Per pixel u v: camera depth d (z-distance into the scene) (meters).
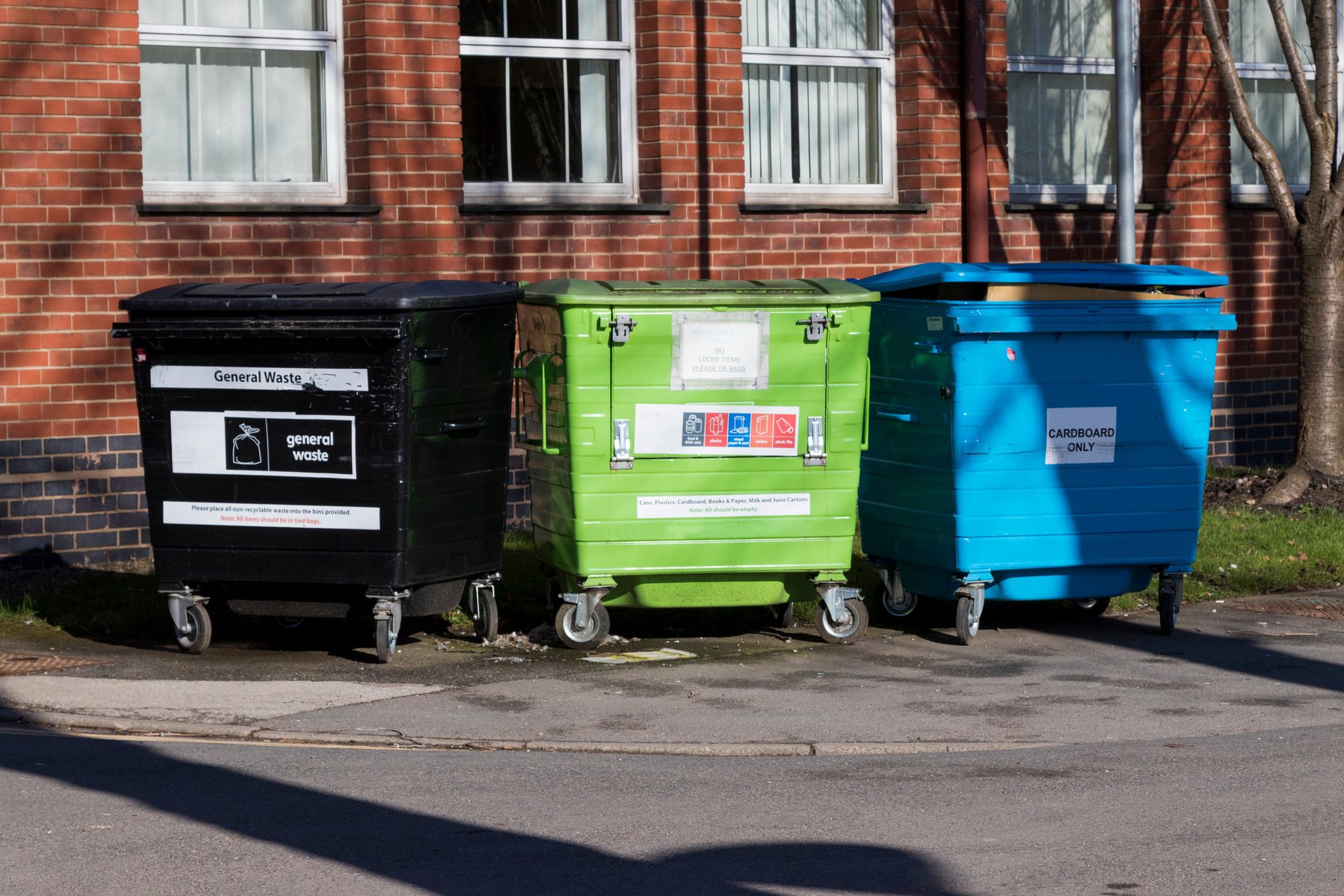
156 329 7.75
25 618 8.77
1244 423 14.30
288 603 8.02
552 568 8.70
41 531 9.95
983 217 12.75
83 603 9.07
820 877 4.91
